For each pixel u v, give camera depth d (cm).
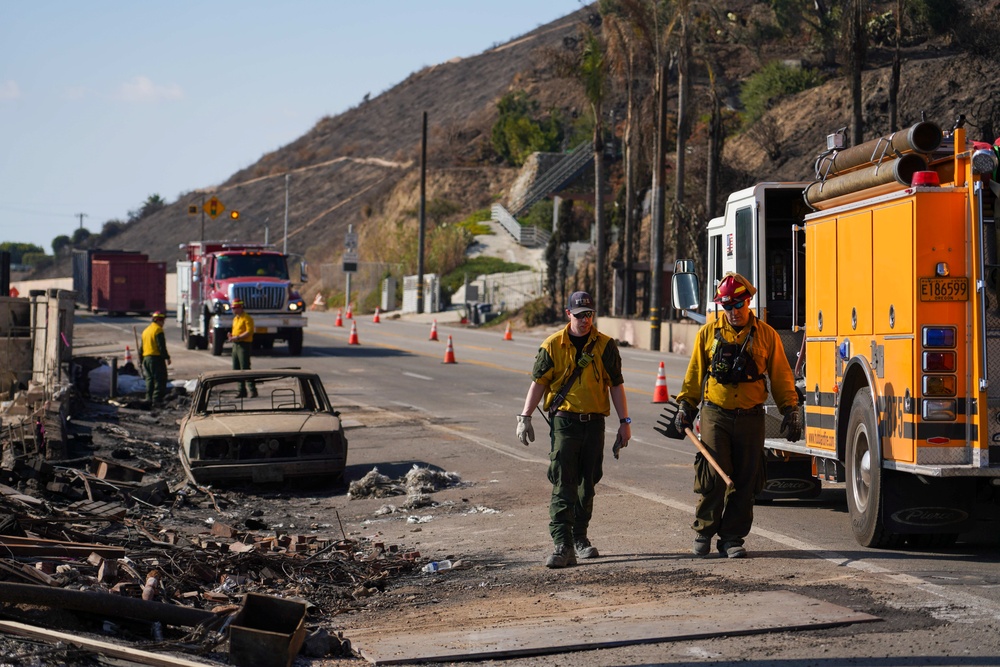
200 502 1700
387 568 1191
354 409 2991
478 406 3066
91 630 862
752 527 1351
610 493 1650
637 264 6300
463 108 18950
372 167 17775
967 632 845
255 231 17388
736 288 1131
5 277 3425
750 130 7762
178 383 3406
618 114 12838
